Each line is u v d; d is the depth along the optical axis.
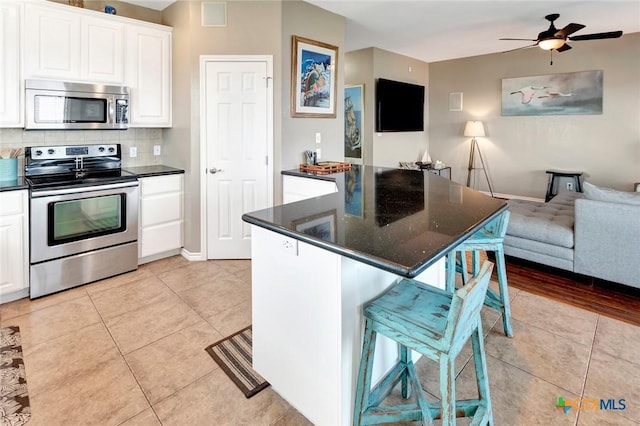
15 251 2.80
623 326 2.55
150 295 3.02
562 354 2.23
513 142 6.72
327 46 4.14
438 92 7.53
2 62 2.82
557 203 4.34
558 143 6.25
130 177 3.39
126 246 3.44
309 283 1.56
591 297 3.00
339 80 4.35
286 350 1.74
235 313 2.73
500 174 6.93
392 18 4.50
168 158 4.09
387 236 1.43
